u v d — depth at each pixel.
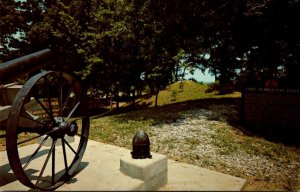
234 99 15.30
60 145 6.99
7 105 6.57
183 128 9.19
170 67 15.27
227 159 6.66
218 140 8.04
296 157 7.21
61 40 20.61
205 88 22.33
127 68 17.81
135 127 9.41
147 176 4.20
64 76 4.96
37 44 21.80
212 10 11.85
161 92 24.69
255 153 7.19
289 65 11.35
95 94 19.66
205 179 4.84
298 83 9.52
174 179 4.82
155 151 7.02
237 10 10.98
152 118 10.77
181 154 6.84
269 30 10.65
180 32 12.48
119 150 6.62
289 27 10.03
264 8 9.59
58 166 5.45
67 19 19.66
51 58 5.95
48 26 20.41
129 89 19.53
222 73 13.83
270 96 9.77
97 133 8.73
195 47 12.83
